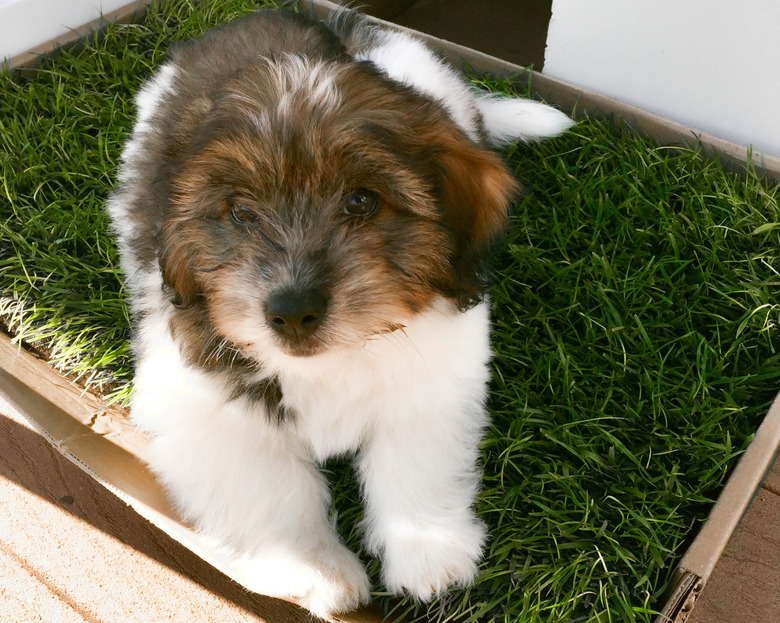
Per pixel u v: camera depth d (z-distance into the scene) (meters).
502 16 1.03
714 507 0.61
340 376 0.58
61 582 0.67
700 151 0.78
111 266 0.73
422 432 0.60
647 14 0.77
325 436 0.61
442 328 0.58
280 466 0.60
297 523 0.60
